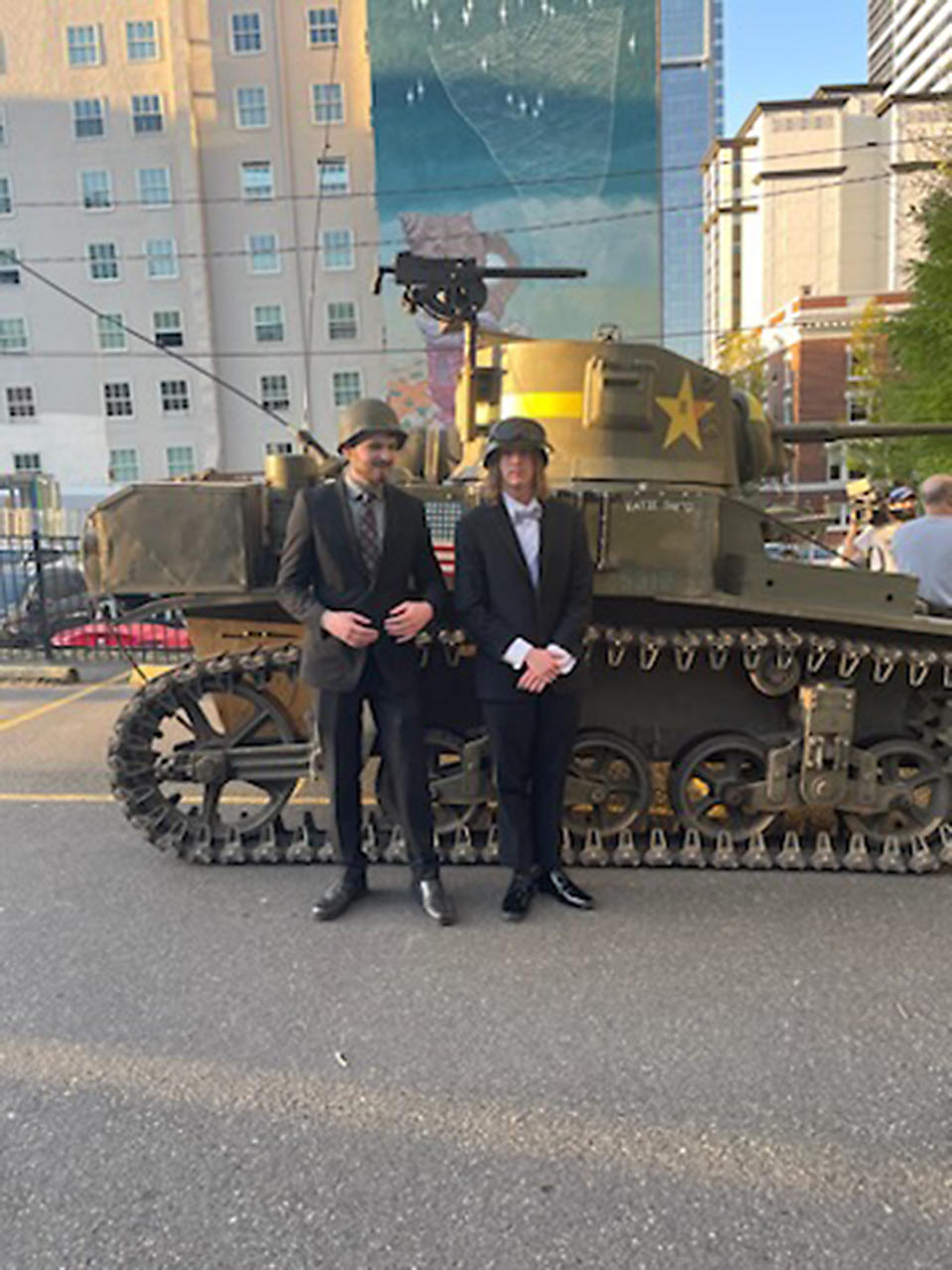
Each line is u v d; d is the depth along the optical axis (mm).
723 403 4945
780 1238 2154
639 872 4281
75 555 11180
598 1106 2625
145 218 38719
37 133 38500
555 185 41031
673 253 132875
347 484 3711
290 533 3738
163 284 39000
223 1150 2467
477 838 4445
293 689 4617
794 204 52938
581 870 4316
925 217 19609
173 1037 2988
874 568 7375
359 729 3852
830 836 4465
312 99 39094
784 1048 2891
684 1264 2082
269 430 39938
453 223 40625
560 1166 2393
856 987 3242
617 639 4055
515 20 39688
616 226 41531
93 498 39625
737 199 52375
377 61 39250
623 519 3939
